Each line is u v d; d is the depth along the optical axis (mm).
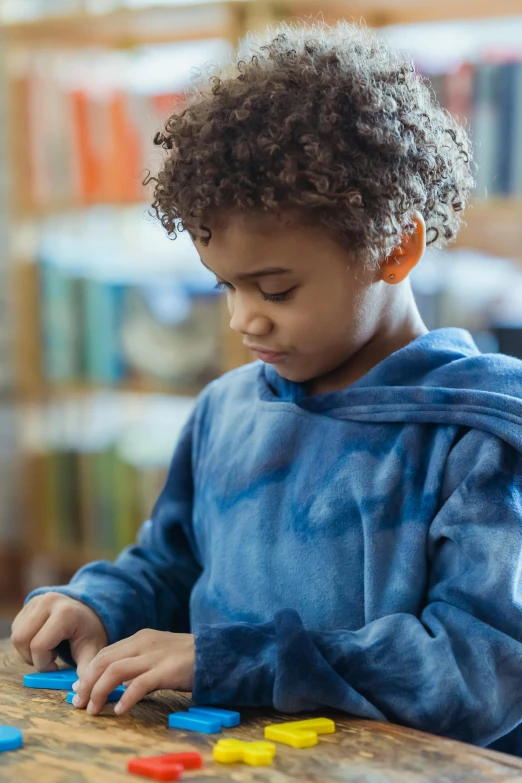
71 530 2773
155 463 2613
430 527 859
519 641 796
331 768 659
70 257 2764
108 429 2838
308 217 801
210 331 2471
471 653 782
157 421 2830
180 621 1062
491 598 800
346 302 846
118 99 2561
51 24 2545
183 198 833
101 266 2744
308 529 913
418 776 645
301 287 830
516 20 2211
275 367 913
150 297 2572
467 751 695
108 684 793
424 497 872
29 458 2820
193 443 1104
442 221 983
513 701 786
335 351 876
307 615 894
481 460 853
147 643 835
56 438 2816
